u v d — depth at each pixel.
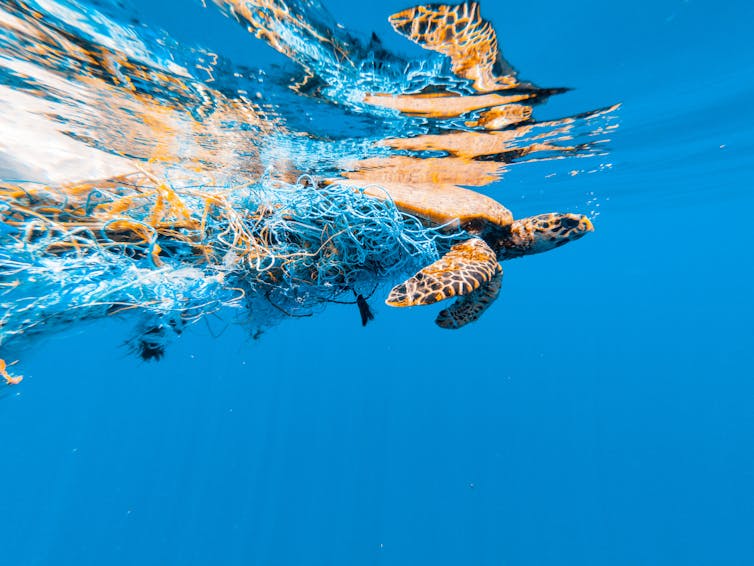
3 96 3.53
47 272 2.24
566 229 4.70
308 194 3.10
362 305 3.54
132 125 4.63
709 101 5.58
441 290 2.83
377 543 12.09
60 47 3.19
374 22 3.18
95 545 12.04
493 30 3.38
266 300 3.51
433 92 4.47
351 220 3.15
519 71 4.16
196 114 4.61
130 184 3.26
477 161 7.80
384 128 5.53
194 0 2.82
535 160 8.46
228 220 2.91
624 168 10.22
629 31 3.59
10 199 2.40
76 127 4.35
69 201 2.68
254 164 6.62
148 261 2.59
